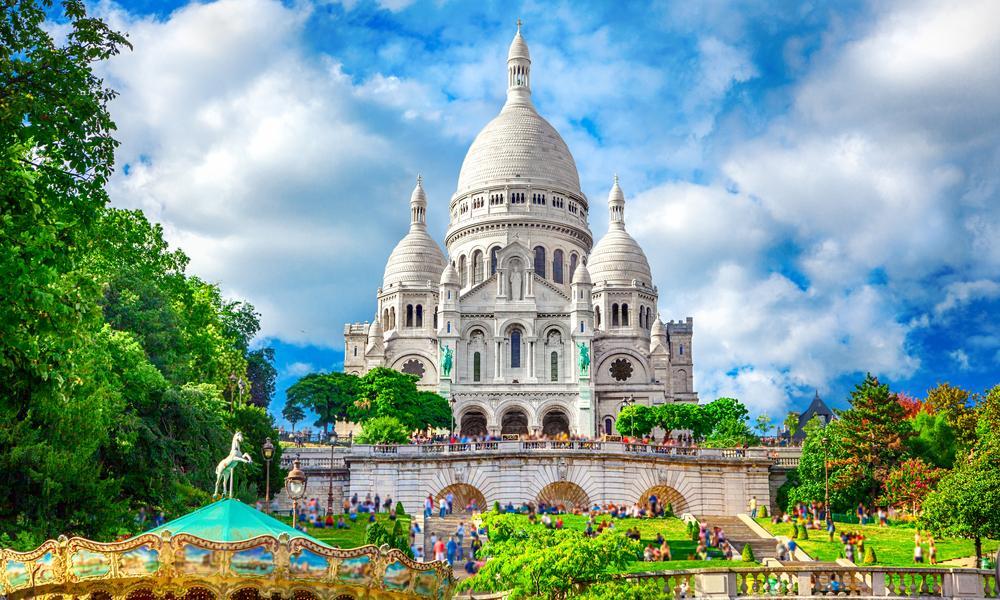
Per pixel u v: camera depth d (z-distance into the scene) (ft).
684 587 167.63
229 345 325.83
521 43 632.79
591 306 501.56
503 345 499.92
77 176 116.98
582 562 147.33
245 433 272.92
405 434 353.31
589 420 484.74
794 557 229.25
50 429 152.25
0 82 111.45
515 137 588.50
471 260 565.12
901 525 269.64
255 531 90.22
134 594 87.40
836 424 309.63
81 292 125.49
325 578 84.53
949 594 170.19
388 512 277.64
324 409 442.91
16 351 116.67
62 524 146.82
